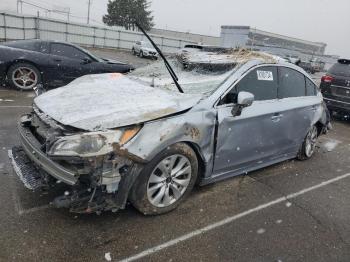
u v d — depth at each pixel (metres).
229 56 4.67
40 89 4.47
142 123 3.14
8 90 8.97
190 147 3.54
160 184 3.39
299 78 5.15
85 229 3.20
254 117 4.12
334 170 5.48
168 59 5.07
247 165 4.43
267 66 4.51
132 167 3.12
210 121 3.62
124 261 2.85
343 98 8.85
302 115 5.06
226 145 3.89
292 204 4.14
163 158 3.30
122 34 39.09
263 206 4.01
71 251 2.89
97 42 37.78
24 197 3.63
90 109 3.27
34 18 32.44
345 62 9.05
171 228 3.36
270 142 4.56
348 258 3.21
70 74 9.24
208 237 3.29
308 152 5.64
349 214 4.06
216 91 3.80
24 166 3.42
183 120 3.38
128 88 3.93
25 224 3.19
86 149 2.85
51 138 3.01
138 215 3.50
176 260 2.93
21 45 8.98
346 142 7.37
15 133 5.55
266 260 3.06
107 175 2.98
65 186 3.89
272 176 4.93
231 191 4.29
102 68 9.53
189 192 3.74
